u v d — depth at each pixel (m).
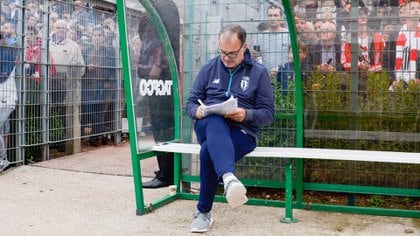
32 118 6.05
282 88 4.39
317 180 4.30
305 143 4.33
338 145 4.27
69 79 6.70
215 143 3.31
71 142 6.79
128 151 7.11
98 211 4.00
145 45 4.12
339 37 4.17
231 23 4.52
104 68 7.52
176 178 4.51
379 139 4.21
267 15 4.43
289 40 4.34
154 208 4.07
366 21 4.11
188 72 4.62
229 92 3.68
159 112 4.31
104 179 5.21
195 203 4.30
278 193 4.70
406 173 4.13
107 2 8.29
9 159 5.74
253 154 3.66
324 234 3.45
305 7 4.16
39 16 6.07
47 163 6.02
